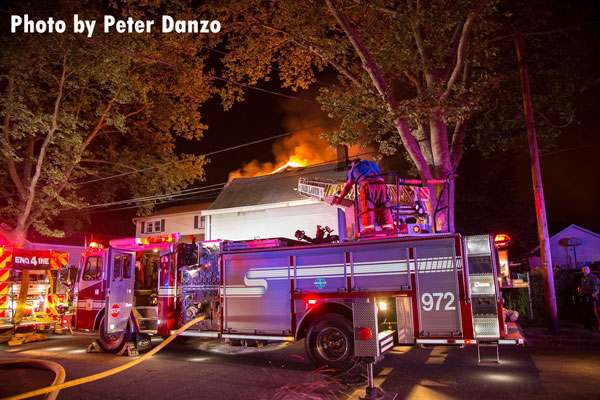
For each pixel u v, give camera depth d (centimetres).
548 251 1018
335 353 666
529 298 1176
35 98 1611
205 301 816
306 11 1409
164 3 1535
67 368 748
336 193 1580
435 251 626
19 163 2012
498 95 1411
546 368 661
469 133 1566
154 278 968
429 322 614
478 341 589
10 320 1106
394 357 773
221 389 589
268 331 723
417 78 1317
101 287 905
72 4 1464
